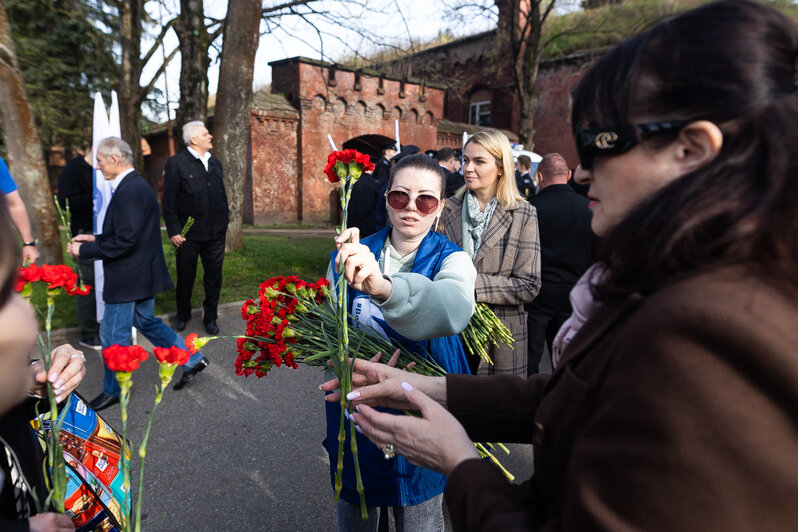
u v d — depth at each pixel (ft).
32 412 3.76
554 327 10.87
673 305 1.73
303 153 52.80
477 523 2.36
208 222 16.69
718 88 1.89
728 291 1.68
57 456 3.31
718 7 2.01
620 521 1.68
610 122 2.15
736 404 1.55
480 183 8.28
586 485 1.81
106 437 4.03
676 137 2.02
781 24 1.94
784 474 1.53
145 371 13.32
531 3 42.06
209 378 13.15
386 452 3.27
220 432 10.57
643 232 1.95
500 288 7.69
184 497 8.47
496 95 69.82
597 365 2.12
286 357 4.61
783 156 1.76
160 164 72.69
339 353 4.26
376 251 5.71
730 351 1.58
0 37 16.06
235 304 19.75
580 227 9.77
